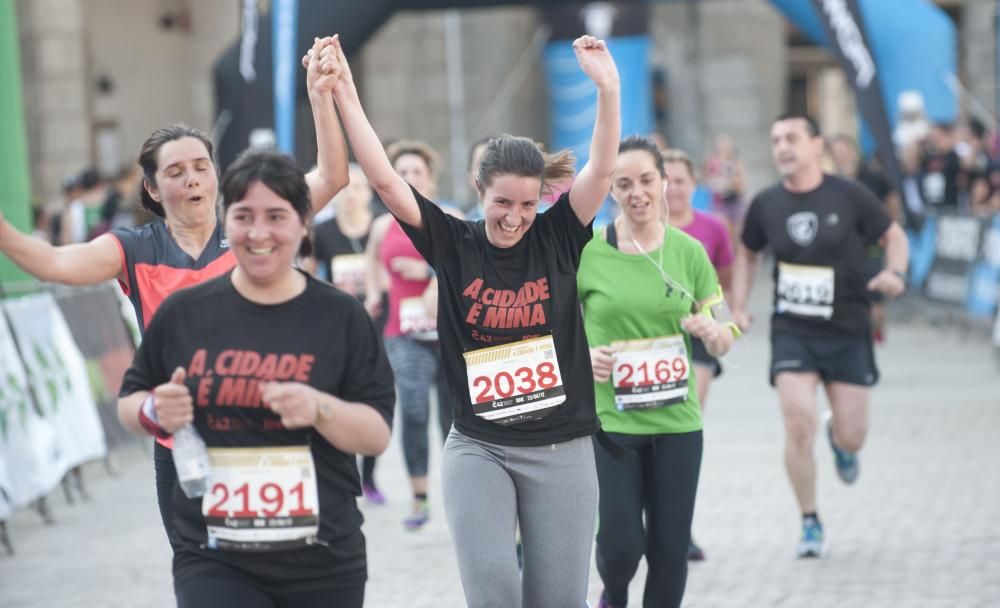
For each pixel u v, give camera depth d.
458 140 50.16
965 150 36.44
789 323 15.20
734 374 29.73
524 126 51.38
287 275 7.73
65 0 45.31
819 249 14.96
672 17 52.06
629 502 11.08
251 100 30.55
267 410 7.61
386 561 15.20
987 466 18.84
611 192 11.60
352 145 9.13
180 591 7.76
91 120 46.78
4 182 22.62
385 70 51.00
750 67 51.78
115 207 35.25
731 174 40.72
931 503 16.81
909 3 35.56
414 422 16.81
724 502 17.38
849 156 30.62
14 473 17.33
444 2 31.97
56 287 22.03
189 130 9.73
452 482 9.42
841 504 17.02
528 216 9.21
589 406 9.65
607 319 11.53
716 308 11.66
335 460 7.82
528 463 9.43
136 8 47.81
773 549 14.97
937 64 35.53
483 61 50.50
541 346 9.47
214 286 7.78
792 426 14.73
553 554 9.42
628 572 11.20
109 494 20.36
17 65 22.81
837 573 13.87
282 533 7.63
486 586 9.09
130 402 7.76
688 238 11.77
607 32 45.22
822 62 69.56
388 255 17.19
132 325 24.36
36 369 19.09
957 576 13.56
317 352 7.64
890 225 15.17
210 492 7.65
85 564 15.77
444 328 9.55
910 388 25.94
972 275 32.38
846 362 15.11
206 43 48.53
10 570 15.62
